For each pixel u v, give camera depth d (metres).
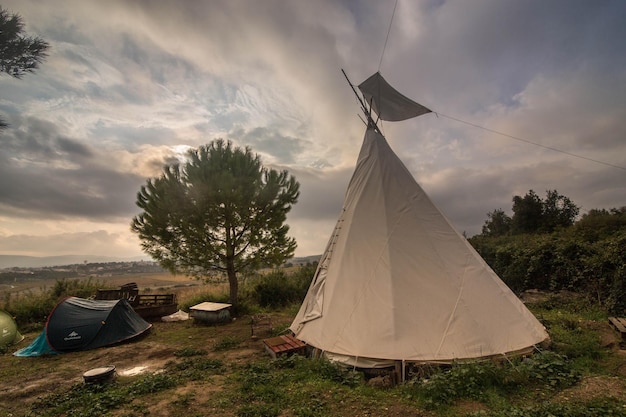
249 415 4.42
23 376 6.86
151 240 12.53
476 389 4.66
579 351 6.12
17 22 8.47
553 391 4.66
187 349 8.20
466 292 6.30
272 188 13.31
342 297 6.72
